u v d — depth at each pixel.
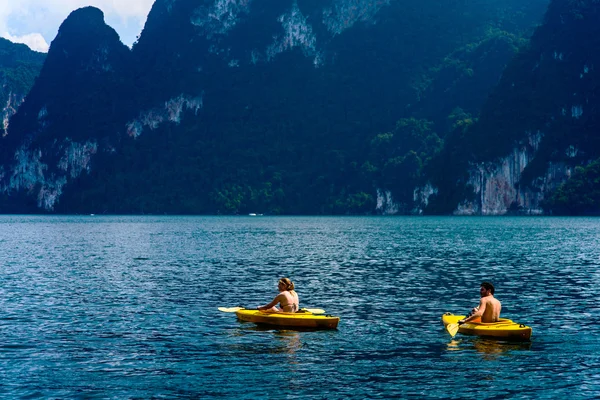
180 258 50.56
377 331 21.66
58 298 28.92
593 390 15.17
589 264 44.28
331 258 50.16
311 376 16.30
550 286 32.69
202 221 180.38
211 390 15.20
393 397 14.71
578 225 129.38
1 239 81.62
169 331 21.64
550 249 59.66
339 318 23.62
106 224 151.38
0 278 36.66
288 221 179.00
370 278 36.72
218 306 26.86
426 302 27.89
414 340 20.31
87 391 15.14
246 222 168.75
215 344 19.80
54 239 81.50
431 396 14.78
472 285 33.44
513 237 82.38
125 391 15.15
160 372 16.67
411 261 47.25
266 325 22.66
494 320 21.14
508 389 15.25
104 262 46.97
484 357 18.16
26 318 23.92
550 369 16.94
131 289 32.00
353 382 15.81
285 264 45.25
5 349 19.08
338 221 176.75
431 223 150.88
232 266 43.84
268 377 16.22
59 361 17.73
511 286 32.72
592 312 25.03
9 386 15.49
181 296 29.64
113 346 19.48
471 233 95.12
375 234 93.69
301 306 26.86
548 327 22.16
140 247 64.94
